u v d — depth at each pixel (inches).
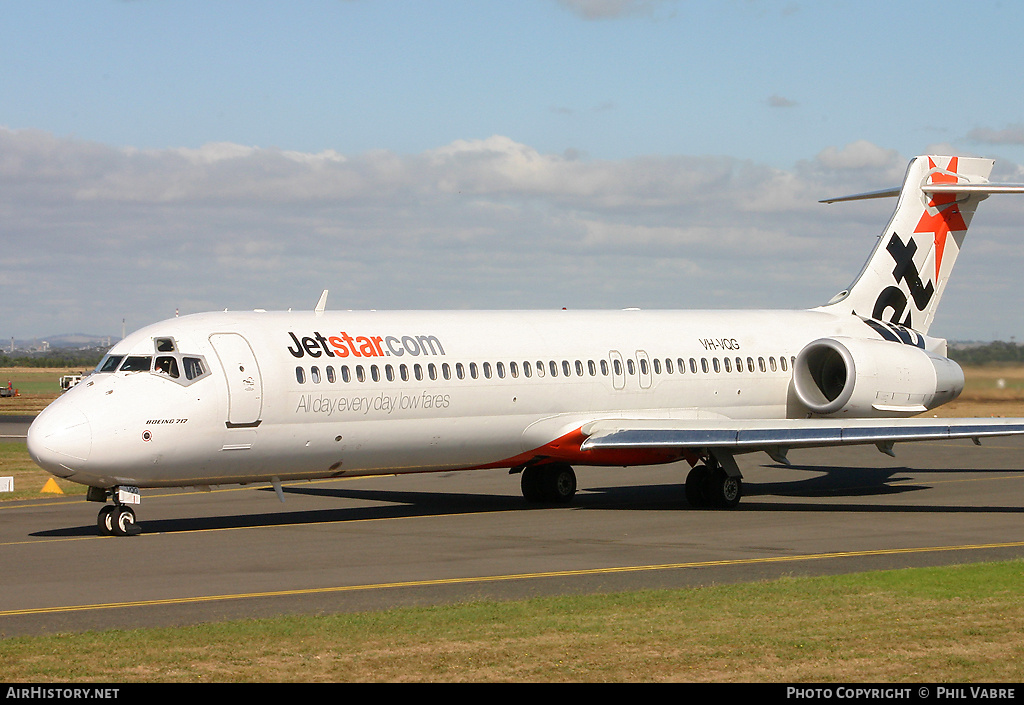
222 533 2257.6
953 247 3484.3
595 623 1334.9
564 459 2807.6
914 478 3513.8
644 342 2970.0
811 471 3750.0
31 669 1142.3
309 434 2365.9
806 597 1494.8
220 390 2242.9
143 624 1373.0
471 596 1541.6
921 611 1402.6
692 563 1840.6
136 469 2175.2
